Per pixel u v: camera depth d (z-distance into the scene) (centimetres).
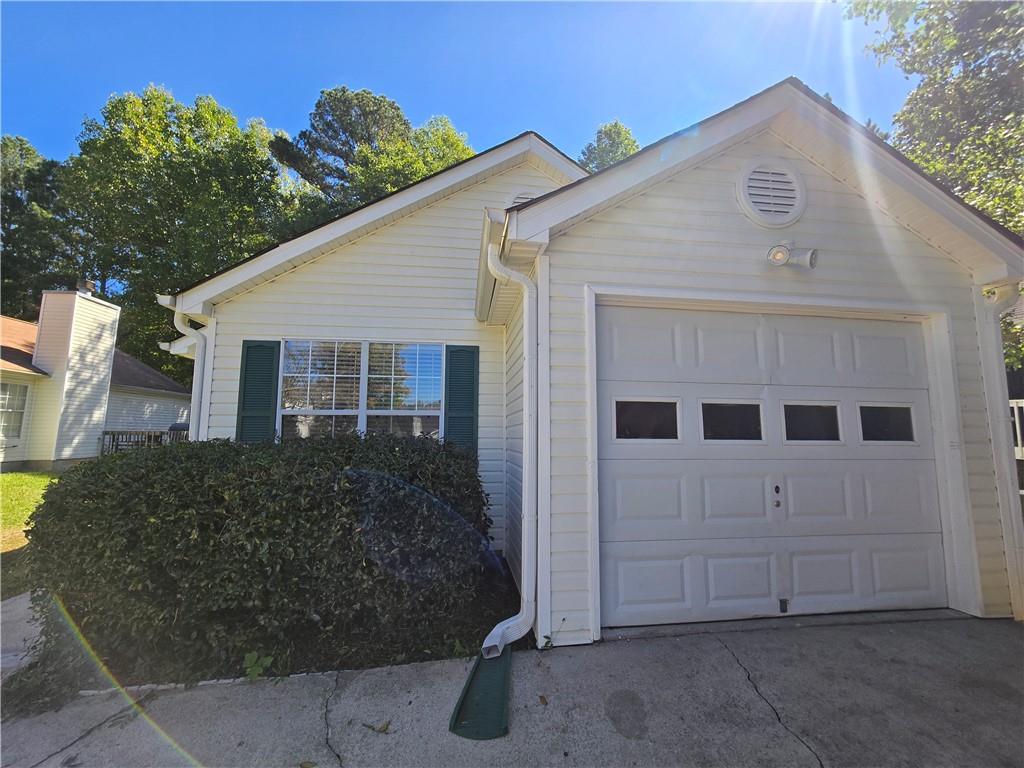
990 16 773
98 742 228
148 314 1922
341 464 334
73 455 1327
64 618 293
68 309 1338
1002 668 291
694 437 376
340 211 1702
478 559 356
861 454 396
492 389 614
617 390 372
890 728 234
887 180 388
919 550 391
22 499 839
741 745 222
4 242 2261
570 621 329
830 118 379
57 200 2302
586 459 347
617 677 282
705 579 363
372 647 317
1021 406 702
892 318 414
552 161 651
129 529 291
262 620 294
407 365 606
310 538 308
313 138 2398
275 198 1941
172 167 1834
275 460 326
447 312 620
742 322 397
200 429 554
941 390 405
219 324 575
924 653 311
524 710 250
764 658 304
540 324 354
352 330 600
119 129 1870
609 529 356
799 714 245
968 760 211
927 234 413
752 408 388
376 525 316
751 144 402
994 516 389
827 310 397
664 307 386
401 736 231
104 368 1421
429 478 339
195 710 254
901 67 901
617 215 375
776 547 374
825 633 340
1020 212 749
